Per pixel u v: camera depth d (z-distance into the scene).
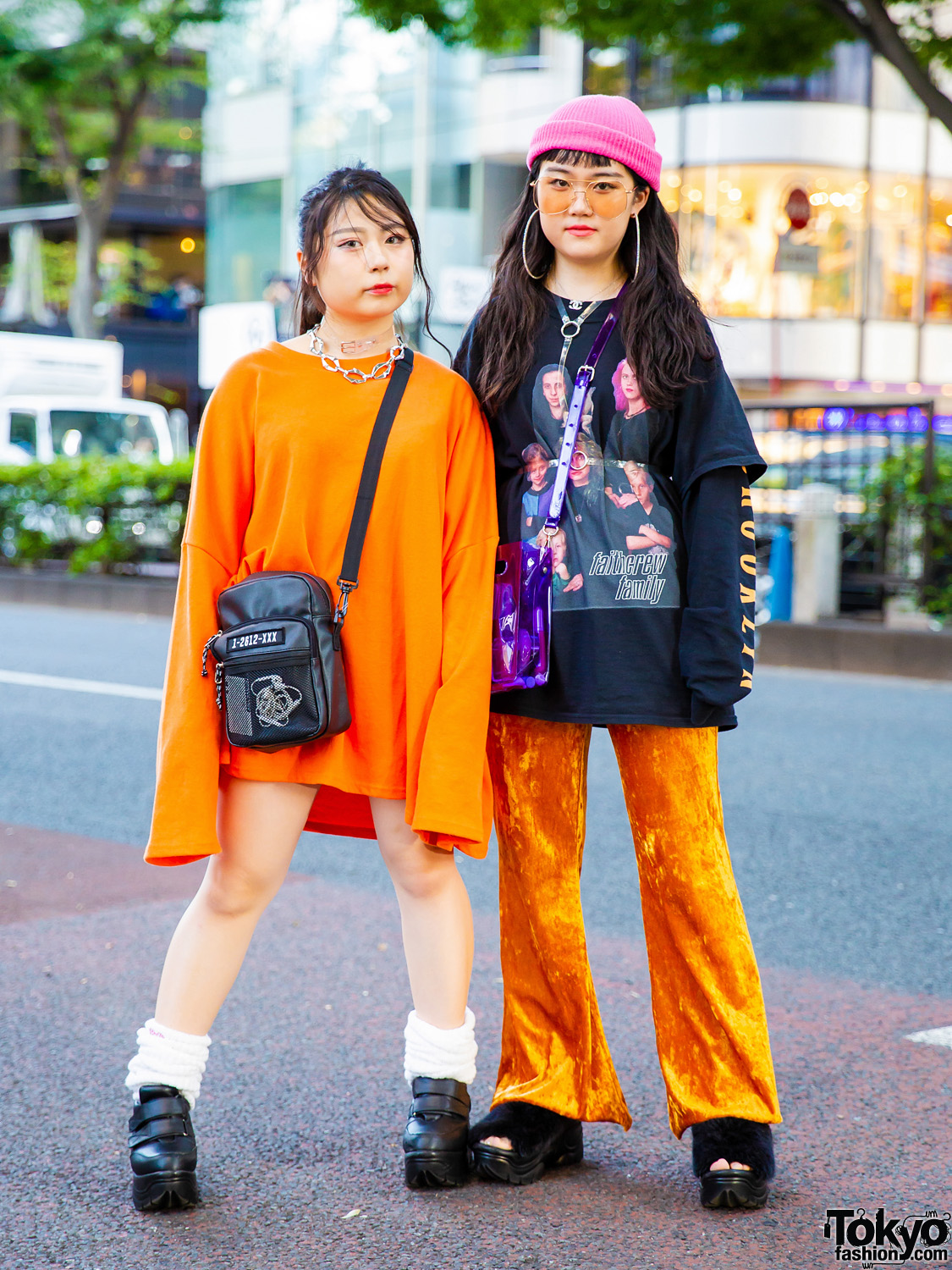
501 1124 2.47
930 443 10.77
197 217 34.81
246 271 27.62
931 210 23.14
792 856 4.98
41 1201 2.39
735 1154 2.36
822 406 11.16
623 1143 2.65
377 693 2.37
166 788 2.32
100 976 3.56
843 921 4.18
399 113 24.69
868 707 8.46
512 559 2.41
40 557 15.15
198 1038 2.43
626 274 2.44
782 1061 3.05
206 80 27.48
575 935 2.49
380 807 2.44
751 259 22.64
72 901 4.26
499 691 2.40
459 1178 2.44
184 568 2.42
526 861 2.48
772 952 3.88
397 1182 2.47
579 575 2.36
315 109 25.97
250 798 2.39
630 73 23.05
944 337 23.41
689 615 2.30
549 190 2.35
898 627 10.39
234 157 27.55
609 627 2.34
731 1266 2.17
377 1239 2.26
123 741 6.98
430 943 2.48
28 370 18.47
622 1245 2.24
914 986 3.59
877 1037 3.20
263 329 16.30
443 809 2.29
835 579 10.95
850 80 22.38
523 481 2.43
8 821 5.36
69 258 33.47
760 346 22.64
